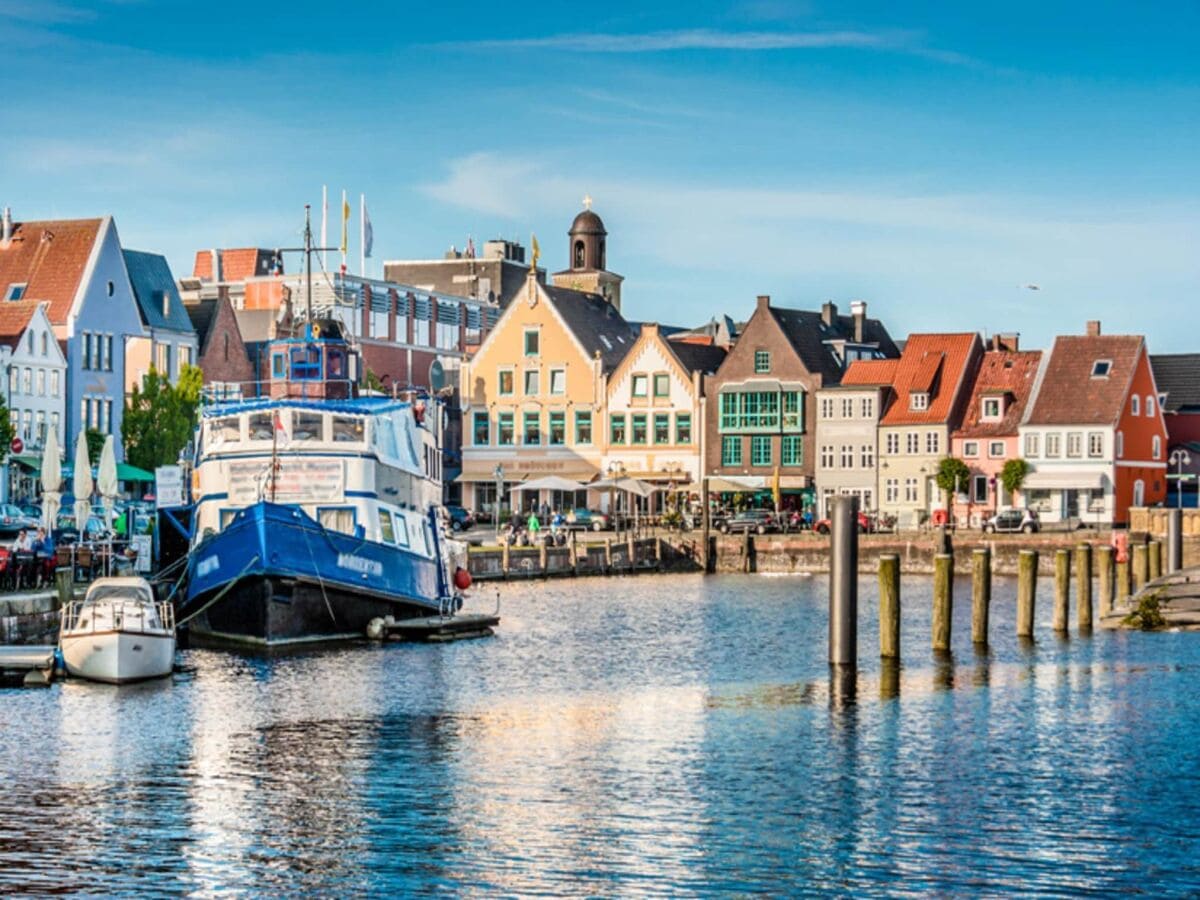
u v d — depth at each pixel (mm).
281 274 141625
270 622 56844
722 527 121125
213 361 126750
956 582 102062
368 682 51062
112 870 29938
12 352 105125
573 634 66688
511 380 140375
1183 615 64438
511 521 123250
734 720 43906
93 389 113125
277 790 35688
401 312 146625
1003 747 39750
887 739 40875
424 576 64812
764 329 135125
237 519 56812
